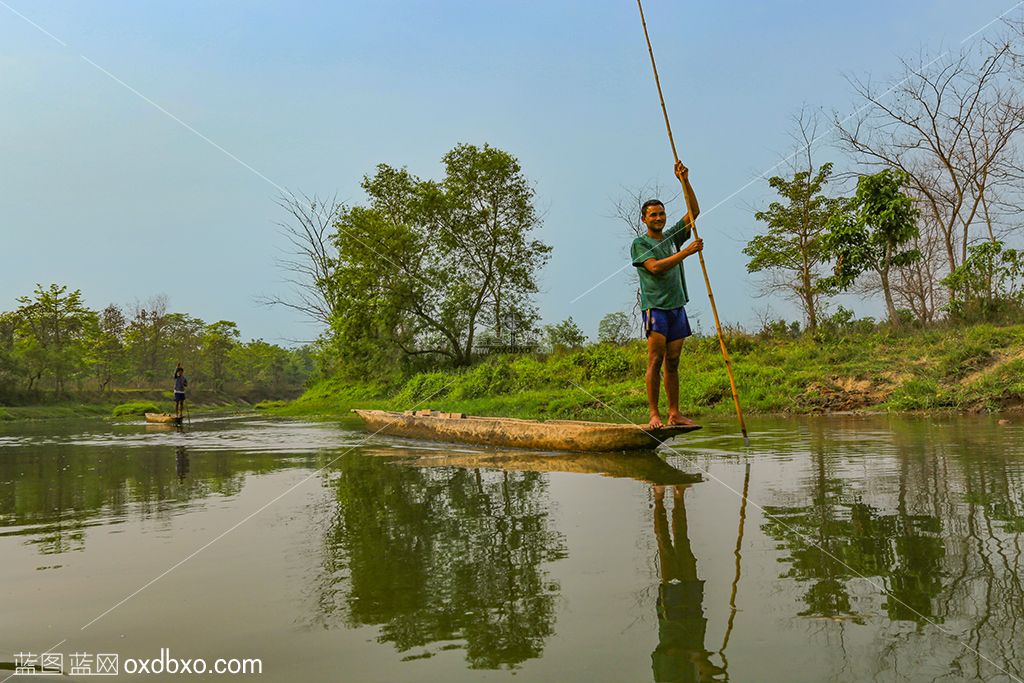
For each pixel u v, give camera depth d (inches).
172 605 83.1
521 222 1026.1
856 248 685.3
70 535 124.3
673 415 231.5
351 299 1032.8
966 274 636.1
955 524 106.5
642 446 223.1
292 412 975.0
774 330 771.4
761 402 454.6
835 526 108.9
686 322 231.1
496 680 59.9
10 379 1521.9
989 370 419.2
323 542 112.1
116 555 108.3
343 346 1046.4
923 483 141.9
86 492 178.2
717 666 61.6
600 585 85.1
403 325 1011.3
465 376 848.3
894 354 519.5
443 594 83.8
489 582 87.9
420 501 146.5
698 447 232.4
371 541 111.7
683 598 79.5
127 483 193.3
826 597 77.8
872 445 218.5
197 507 149.9
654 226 229.9
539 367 769.6
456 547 106.0
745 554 95.7
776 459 191.9
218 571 97.0
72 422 832.9
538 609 77.5
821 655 63.2
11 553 110.9
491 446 275.4
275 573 95.1
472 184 998.4
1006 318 584.1
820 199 901.2
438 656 65.8
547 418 488.4
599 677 60.0
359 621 75.9
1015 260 609.9
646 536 108.4
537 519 124.1
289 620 76.8
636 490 150.0
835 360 551.8
